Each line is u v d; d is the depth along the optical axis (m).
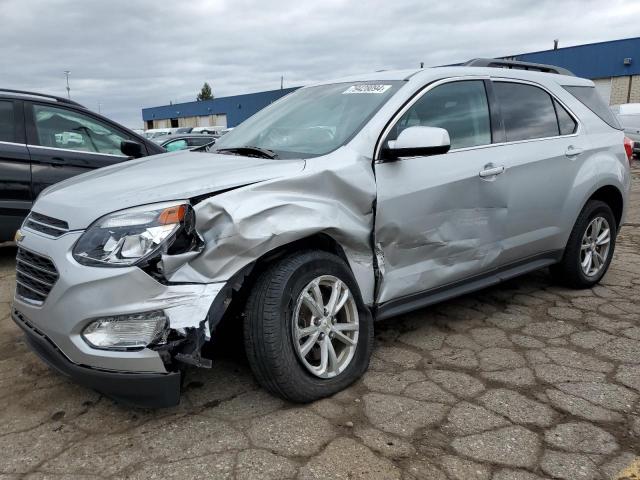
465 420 2.74
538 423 2.71
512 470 2.37
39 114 5.57
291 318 2.74
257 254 2.62
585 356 3.45
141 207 2.54
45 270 2.63
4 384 3.14
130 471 2.37
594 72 28.34
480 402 2.91
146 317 2.45
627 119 19.50
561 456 2.46
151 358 2.44
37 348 2.79
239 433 2.63
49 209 2.80
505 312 4.21
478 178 3.59
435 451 2.49
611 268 5.44
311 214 2.80
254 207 2.62
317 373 2.86
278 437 2.59
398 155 3.11
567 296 4.57
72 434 2.66
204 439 2.59
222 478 2.32
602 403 2.89
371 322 3.17
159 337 2.45
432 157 3.39
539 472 2.36
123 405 2.89
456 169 3.47
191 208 2.56
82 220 2.59
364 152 3.10
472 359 3.41
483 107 3.83
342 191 2.97
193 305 2.47
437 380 3.14
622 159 4.78
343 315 3.09
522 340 3.69
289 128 3.58
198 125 55.03
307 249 2.89
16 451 2.53
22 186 5.38
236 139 3.85
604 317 4.10
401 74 3.68
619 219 4.96
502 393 3.00
